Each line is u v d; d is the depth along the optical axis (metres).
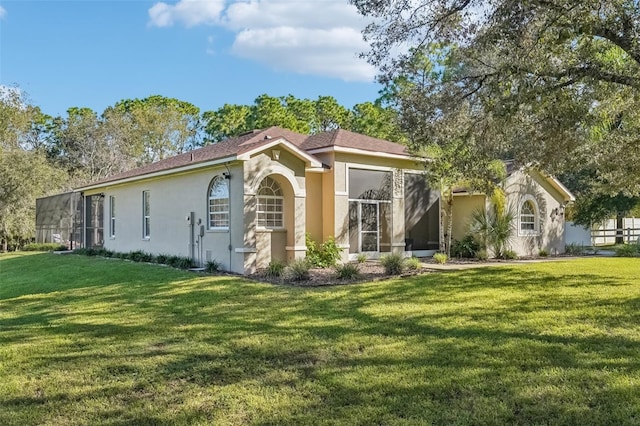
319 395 4.57
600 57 10.73
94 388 4.91
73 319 8.29
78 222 25.41
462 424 3.89
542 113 10.59
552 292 9.63
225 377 5.15
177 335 6.93
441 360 5.48
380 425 3.91
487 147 12.59
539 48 9.26
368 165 17.12
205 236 15.13
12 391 4.88
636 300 8.62
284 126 42.97
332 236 16.05
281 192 15.02
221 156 13.71
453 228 20.36
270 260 14.45
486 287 10.42
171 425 4.02
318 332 6.88
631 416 3.97
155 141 51.72
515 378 4.85
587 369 5.06
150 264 16.42
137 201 19.45
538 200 21.64
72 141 49.91
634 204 25.73
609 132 14.50
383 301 9.07
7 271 17.17
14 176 29.22
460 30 10.69
